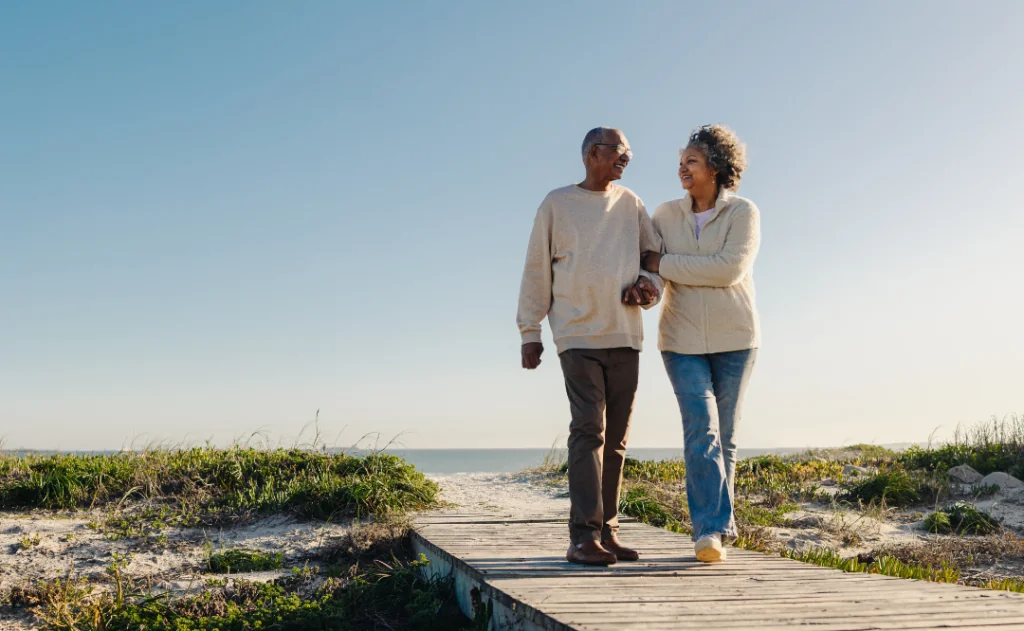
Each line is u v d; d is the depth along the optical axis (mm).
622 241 4137
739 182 4461
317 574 4910
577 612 2959
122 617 4043
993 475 9523
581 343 3990
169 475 7246
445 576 4516
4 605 4312
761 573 3838
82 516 6316
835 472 10336
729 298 4320
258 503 6512
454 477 10461
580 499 4004
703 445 4137
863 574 3865
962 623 2793
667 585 3490
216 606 4191
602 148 4098
